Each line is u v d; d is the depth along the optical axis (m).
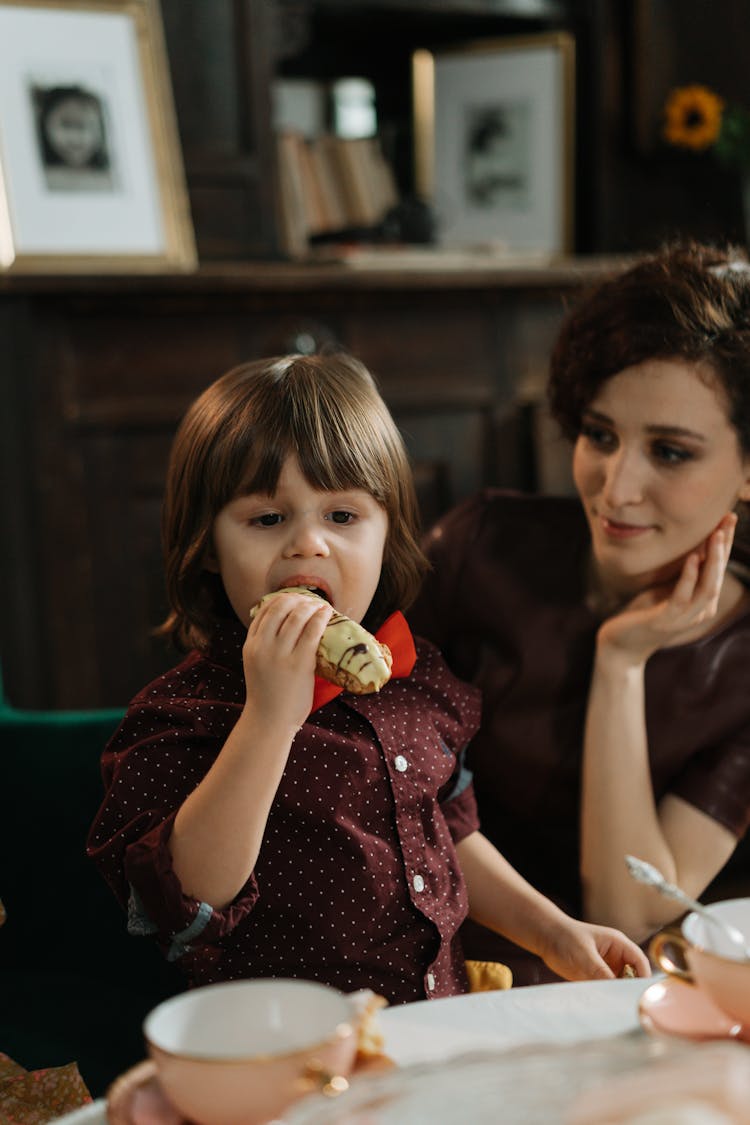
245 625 1.05
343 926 0.99
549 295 3.07
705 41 3.56
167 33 2.80
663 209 3.64
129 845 0.91
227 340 2.68
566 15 3.40
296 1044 0.64
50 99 2.57
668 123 3.43
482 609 1.33
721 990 0.66
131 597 2.63
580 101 3.48
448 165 3.42
